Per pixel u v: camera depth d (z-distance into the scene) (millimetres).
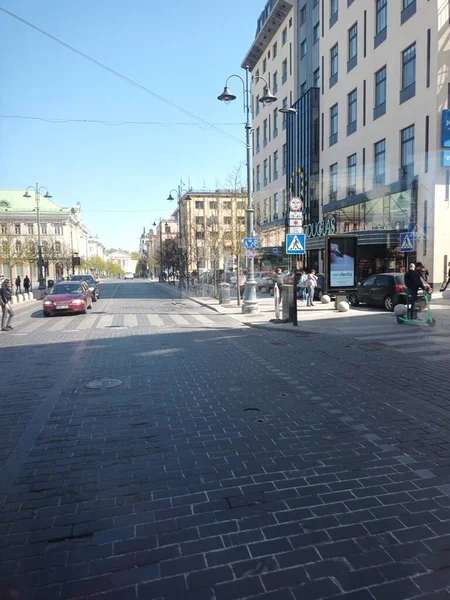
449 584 2551
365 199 24797
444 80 18953
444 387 6535
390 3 22469
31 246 52250
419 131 20156
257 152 49281
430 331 11508
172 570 2697
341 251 16375
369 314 15789
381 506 3365
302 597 2461
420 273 13141
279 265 36875
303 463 4133
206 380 7227
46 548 2932
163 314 18672
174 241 58156
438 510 3303
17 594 2521
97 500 3531
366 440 4664
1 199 85000
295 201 13266
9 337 12289
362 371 7633
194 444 4625
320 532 3045
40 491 3689
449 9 18750
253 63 49906
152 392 6551
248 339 11445
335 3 29625
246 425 5156
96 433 4973
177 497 3553
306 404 5914
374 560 2752
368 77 25000
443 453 4320
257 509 3350
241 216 28625
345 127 28344
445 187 19078
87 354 9570
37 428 5148
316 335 11688
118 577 2646
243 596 2475
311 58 35000
